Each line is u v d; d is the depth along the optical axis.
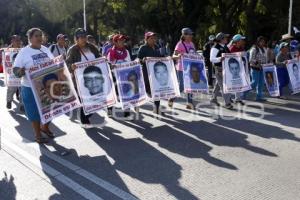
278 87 11.84
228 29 29.53
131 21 33.72
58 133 7.84
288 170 5.64
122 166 5.89
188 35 9.87
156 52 9.35
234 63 10.23
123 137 7.50
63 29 45.47
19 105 11.12
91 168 5.82
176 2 32.38
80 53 7.94
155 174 5.54
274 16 31.08
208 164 5.91
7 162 6.11
